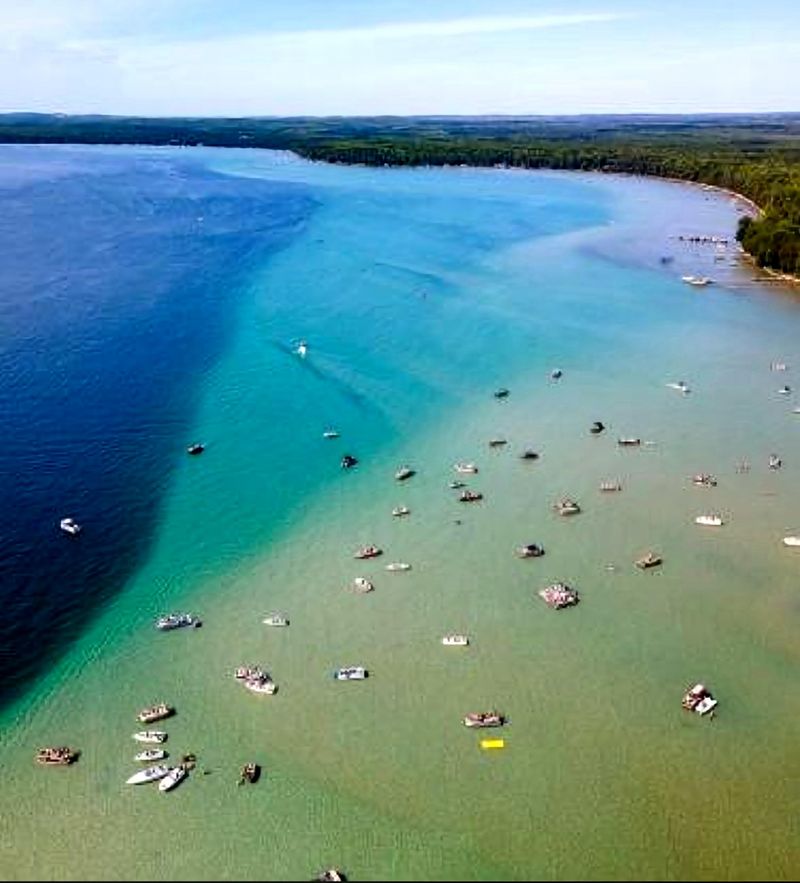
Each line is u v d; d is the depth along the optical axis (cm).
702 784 5778
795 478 9625
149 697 6444
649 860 5266
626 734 6150
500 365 12850
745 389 12100
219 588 7694
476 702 6406
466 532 8556
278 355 13075
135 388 11825
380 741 6053
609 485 9375
